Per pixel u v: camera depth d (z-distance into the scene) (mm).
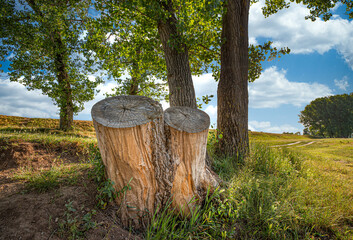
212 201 3045
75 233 2072
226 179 4191
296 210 3277
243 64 6020
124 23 6801
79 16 9945
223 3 5246
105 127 2277
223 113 5898
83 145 5488
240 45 6020
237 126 5742
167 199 2729
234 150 5648
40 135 6023
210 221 2643
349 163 8852
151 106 2613
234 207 3070
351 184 4965
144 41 6711
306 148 18641
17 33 10008
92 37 7469
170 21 5418
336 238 2859
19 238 1895
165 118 2842
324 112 48812
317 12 9039
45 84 11844
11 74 10953
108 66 8219
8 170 3961
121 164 2445
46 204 2375
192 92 5387
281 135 38844
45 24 9891
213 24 6520
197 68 8312
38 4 10281
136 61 7785
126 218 2486
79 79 12719
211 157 5238
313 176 5090
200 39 5891
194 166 2873
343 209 3488
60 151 5199
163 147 2674
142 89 11625
